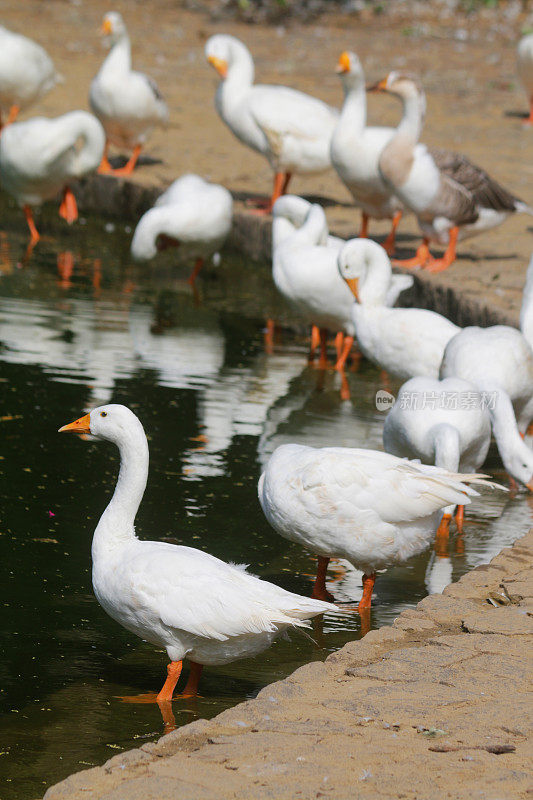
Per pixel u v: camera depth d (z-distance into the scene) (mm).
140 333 15727
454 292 15875
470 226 17312
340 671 6480
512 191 22312
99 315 16422
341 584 9062
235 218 20672
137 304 17281
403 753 5461
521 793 5102
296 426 12539
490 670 6453
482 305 15102
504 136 28266
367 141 18016
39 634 7957
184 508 10125
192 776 5227
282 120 20516
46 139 19828
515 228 20578
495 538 9992
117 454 11328
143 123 23453
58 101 29500
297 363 15141
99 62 35125
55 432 11766
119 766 5391
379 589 8969
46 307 16625
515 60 38906
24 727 6719
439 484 8242
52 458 11094
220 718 5836
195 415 12625
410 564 9430
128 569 7051
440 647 6766
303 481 8250
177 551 7188
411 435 10102
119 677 7445
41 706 6992
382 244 19312
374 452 8570
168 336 15742
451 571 9320
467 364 11445
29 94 25141
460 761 5391
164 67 35344
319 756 5422
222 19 43875
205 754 5438
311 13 44562
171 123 28703
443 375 11898
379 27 43250
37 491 10289
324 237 15812
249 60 21359
